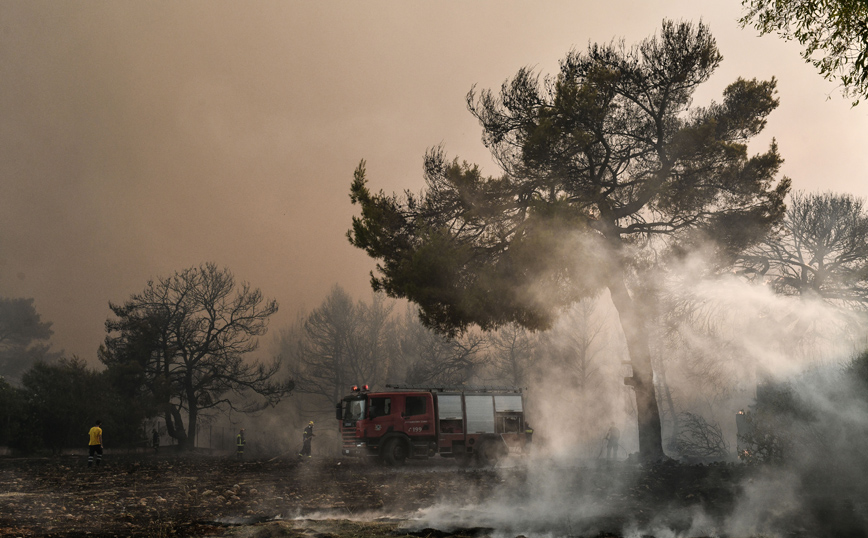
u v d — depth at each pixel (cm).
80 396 3953
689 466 1816
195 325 5347
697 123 2333
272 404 5616
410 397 2308
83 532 866
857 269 3033
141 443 4556
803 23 778
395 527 834
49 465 2556
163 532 843
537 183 2275
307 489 1410
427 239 2158
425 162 2427
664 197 2236
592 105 2088
